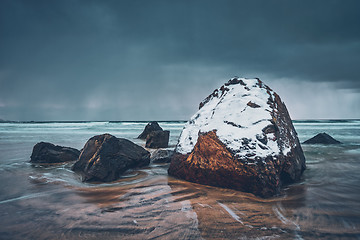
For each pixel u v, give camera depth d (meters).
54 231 2.60
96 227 2.69
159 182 4.70
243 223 2.77
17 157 7.72
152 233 2.54
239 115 4.69
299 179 4.81
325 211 3.15
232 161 4.02
